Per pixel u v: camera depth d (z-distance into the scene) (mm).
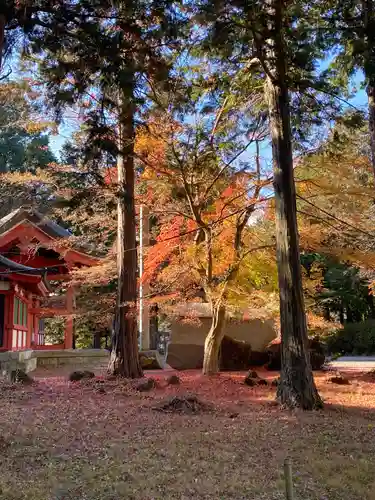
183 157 10961
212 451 5734
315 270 15016
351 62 8297
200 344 15641
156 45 6441
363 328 27406
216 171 11711
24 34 5812
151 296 13992
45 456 5434
